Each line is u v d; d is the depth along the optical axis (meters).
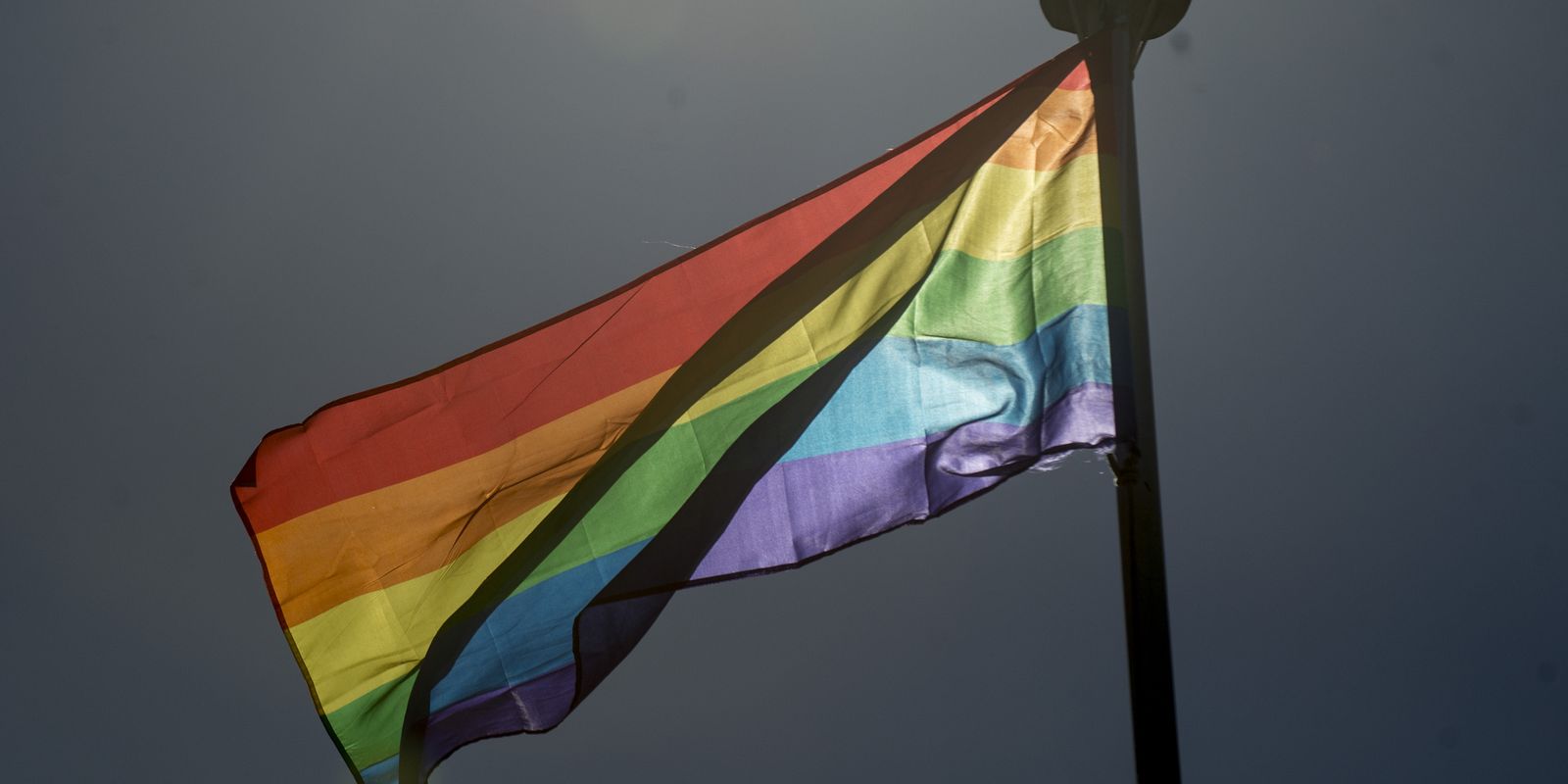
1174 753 5.37
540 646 7.13
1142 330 6.25
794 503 6.81
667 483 7.12
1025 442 6.53
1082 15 7.26
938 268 7.06
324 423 7.50
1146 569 5.75
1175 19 7.11
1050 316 6.81
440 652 7.03
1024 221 7.09
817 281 7.11
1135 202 6.58
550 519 7.09
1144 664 5.55
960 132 7.19
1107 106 6.82
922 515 6.66
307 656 7.44
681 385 7.14
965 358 6.86
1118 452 6.02
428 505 7.52
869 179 7.46
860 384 6.94
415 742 6.95
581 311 7.52
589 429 7.46
